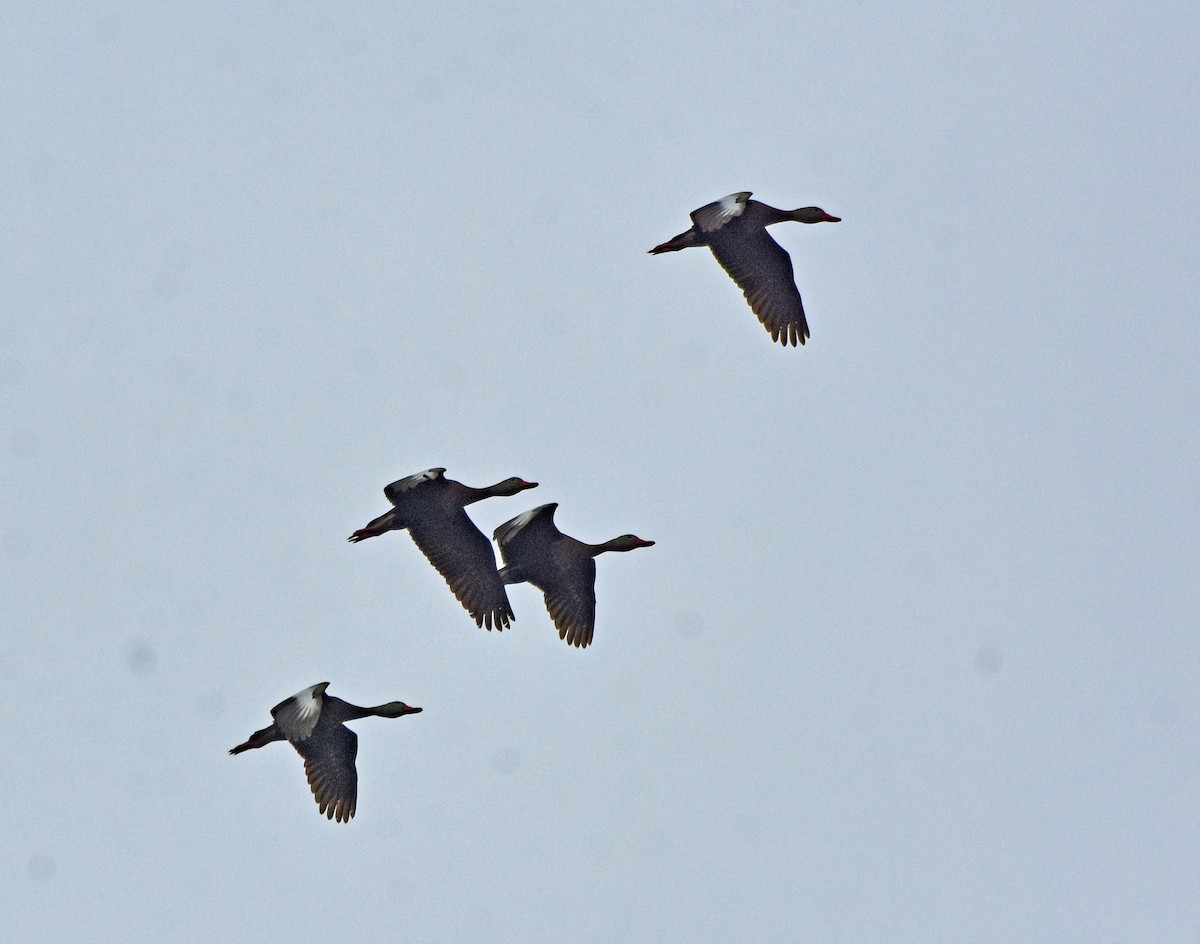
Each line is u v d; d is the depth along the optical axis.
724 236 52.12
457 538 51.72
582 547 52.53
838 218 53.09
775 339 52.31
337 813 52.12
